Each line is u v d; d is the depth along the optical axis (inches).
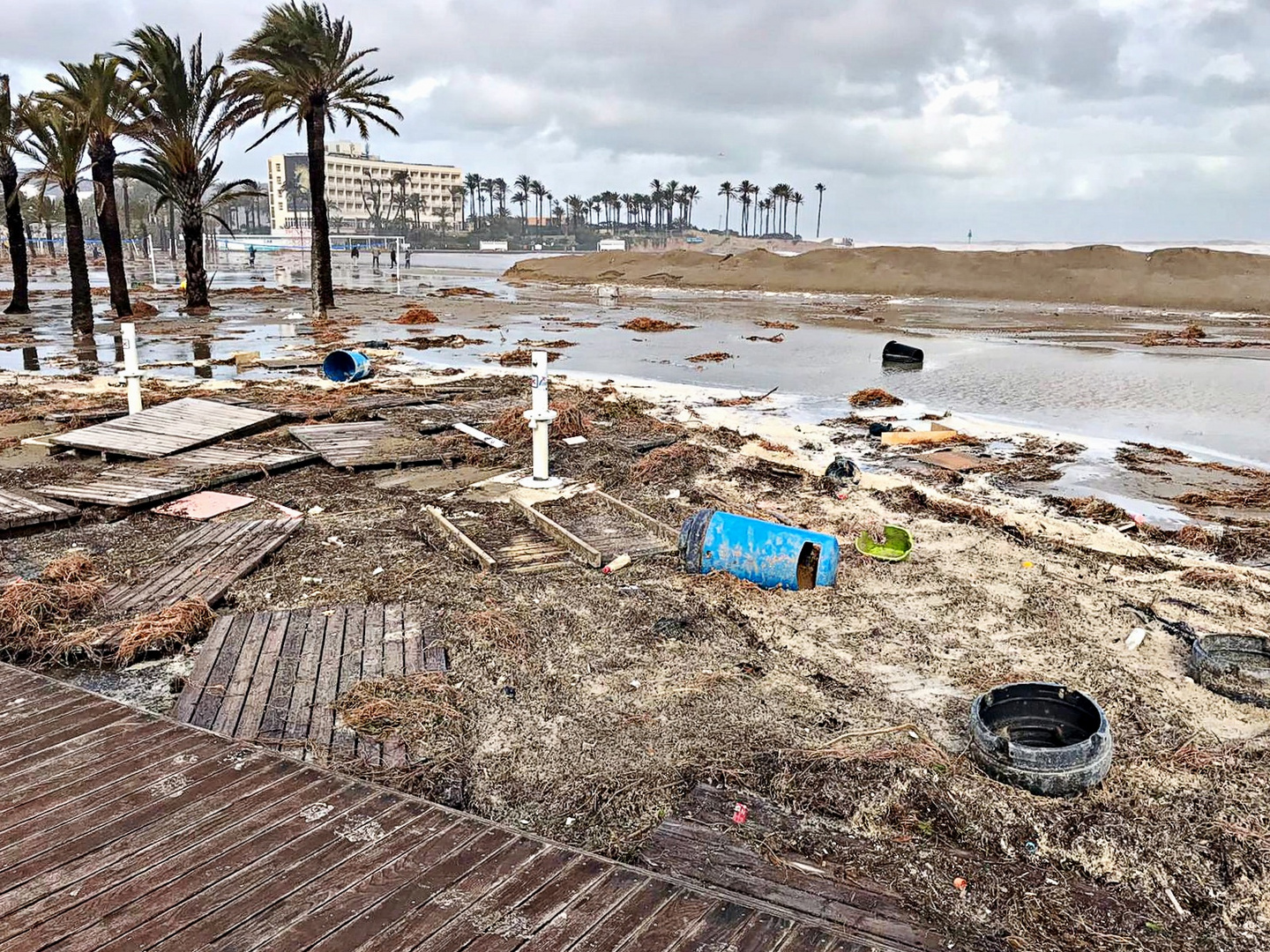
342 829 152.9
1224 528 369.7
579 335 1090.7
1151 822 167.9
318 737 192.9
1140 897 150.9
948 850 161.6
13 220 1304.1
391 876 141.0
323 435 471.2
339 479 410.9
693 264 2427.4
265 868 142.0
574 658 234.7
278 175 7549.2
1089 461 479.5
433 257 5319.9
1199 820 168.9
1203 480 444.1
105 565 297.4
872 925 141.2
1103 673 229.6
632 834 166.6
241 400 579.2
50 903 132.9
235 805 159.2
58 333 1080.2
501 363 821.9
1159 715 208.2
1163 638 252.8
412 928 129.6
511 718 205.5
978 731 184.4
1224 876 155.3
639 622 256.2
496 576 289.7
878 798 173.5
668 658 235.5
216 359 838.5
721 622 258.4
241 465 412.2
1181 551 340.5
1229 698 215.8
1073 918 146.0
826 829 167.0
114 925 128.7
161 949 124.1
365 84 1334.9
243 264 3280.0
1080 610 271.6
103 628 245.6
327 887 138.0
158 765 171.9
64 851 145.0
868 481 414.9
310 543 323.3
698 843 161.3
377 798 163.2
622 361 861.8
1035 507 392.2
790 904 145.3
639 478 413.4
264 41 1232.2
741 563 289.6
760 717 206.4
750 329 1185.4
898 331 1182.3
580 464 437.7
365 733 194.9
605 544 315.9
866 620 262.5
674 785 180.5
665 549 313.9
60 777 166.9
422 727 197.9
